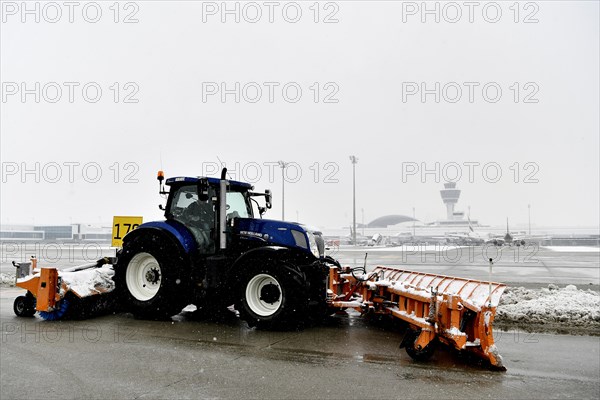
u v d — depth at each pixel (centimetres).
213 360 593
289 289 745
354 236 4656
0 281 1378
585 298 956
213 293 842
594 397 483
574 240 6556
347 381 519
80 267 955
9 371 548
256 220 834
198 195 811
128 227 1118
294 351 637
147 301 834
